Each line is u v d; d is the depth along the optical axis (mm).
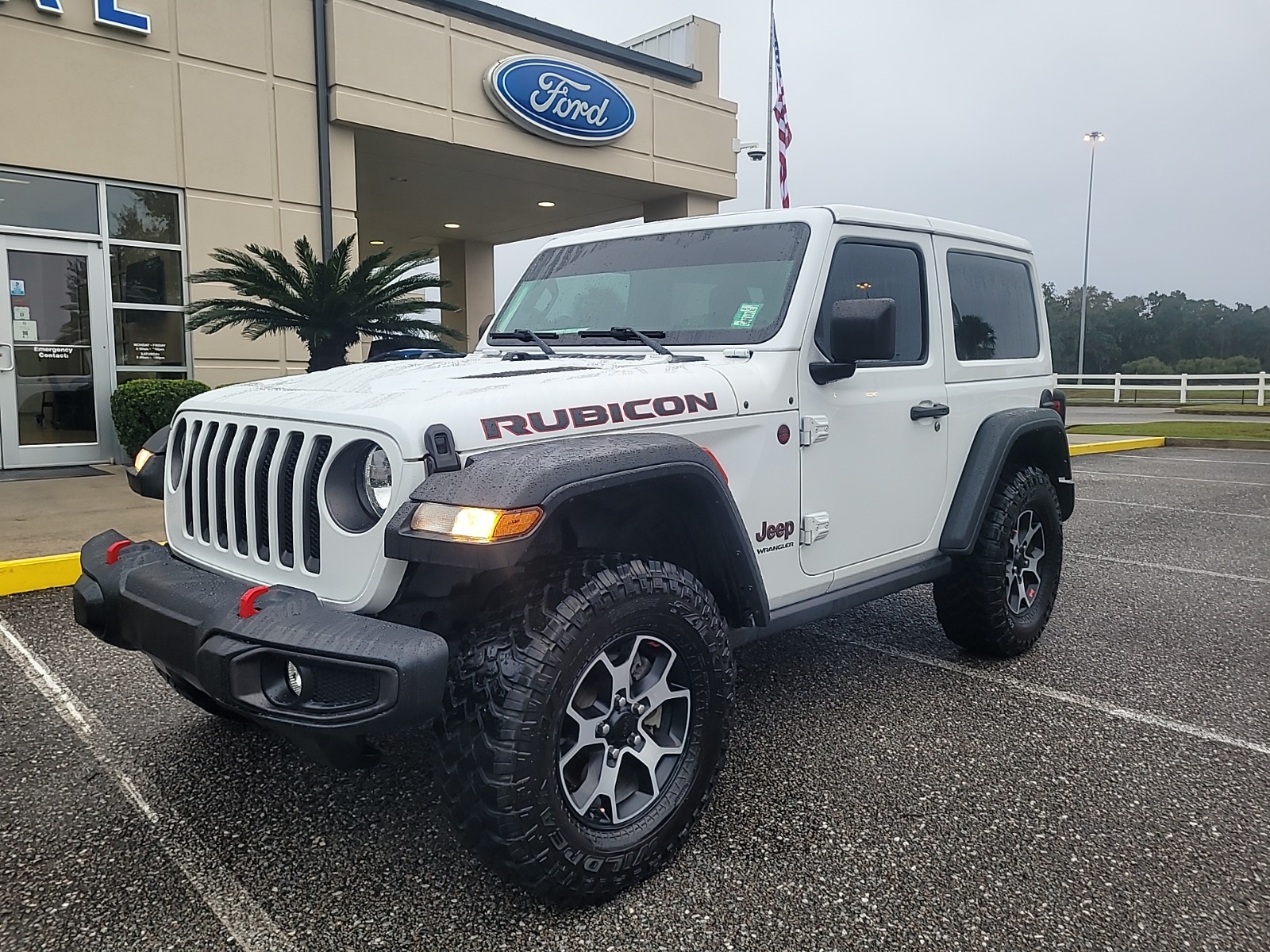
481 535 2066
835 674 4211
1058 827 2811
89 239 9617
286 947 2223
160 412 9078
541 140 13281
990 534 4098
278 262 9625
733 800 2971
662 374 2863
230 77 10391
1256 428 18016
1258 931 2301
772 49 18625
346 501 2357
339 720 2088
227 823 2799
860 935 2281
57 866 2561
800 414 3199
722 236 3562
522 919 2338
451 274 21422
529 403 2473
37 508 7125
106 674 4020
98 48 9445
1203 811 2920
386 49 11484
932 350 3904
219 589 2453
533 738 2211
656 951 2219
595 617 2330
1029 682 4105
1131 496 10031
